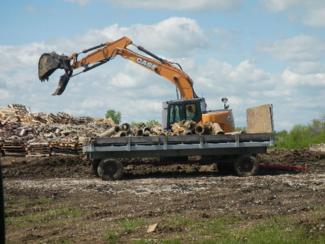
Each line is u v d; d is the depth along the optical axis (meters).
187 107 25.72
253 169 23.78
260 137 23.67
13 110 37.72
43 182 22.83
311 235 11.25
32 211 16.03
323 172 24.83
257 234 11.38
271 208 14.79
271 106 24.28
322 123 37.81
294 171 25.16
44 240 12.18
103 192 19.36
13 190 20.38
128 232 12.35
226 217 13.58
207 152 23.55
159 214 14.51
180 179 22.89
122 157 23.36
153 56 27.86
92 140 23.25
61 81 27.80
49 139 31.53
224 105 26.05
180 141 23.44
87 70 27.92
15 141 30.28
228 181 21.66
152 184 21.22
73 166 26.92
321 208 14.38
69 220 14.38
